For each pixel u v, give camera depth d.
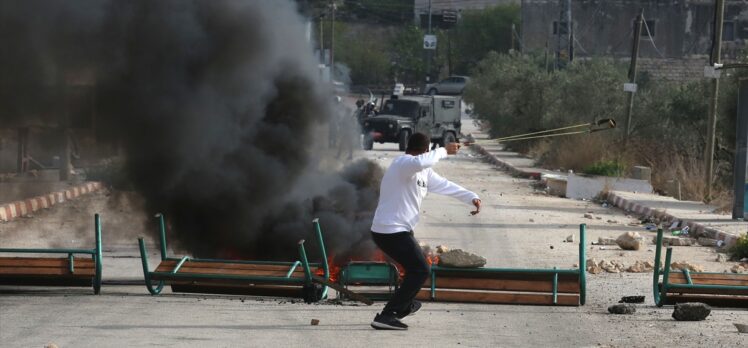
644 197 44.34
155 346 15.48
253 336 16.36
